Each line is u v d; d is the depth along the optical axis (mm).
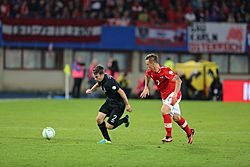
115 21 110062
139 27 110250
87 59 112625
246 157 37562
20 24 108625
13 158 36469
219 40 111500
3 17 108562
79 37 109438
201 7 113688
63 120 61031
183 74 97875
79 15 110938
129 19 111000
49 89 112438
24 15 109625
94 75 42219
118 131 51344
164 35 110312
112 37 110062
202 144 43406
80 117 64562
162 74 41844
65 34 109250
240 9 114312
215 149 40906
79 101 91000
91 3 112688
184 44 110750
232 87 94250
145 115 67938
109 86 41875
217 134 49969
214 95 97375
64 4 112000
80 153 38562
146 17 111312
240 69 115312
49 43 109250
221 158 37094
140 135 48625
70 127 54375
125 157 37156
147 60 41781
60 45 109375
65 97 99438
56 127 54219
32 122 58594
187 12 112812
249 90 93062
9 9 110312
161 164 34781
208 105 85188
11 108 75875
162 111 42531
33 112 70312
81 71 99188
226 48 111750
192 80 97750
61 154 38094
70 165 34250
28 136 47219
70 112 71000
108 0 113312
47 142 43688
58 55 112250
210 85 97500
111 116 42531
